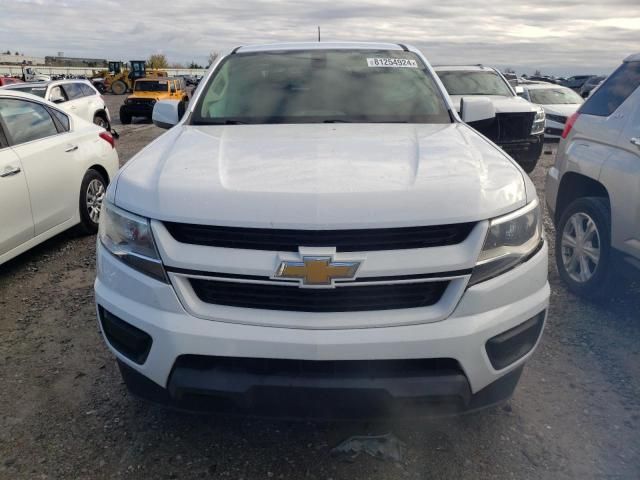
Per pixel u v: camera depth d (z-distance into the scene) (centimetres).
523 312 221
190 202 214
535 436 258
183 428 267
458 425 265
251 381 207
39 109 518
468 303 209
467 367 210
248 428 266
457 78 989
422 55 404
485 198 216
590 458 243
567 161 412
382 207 207
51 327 377
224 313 210
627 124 356
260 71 374
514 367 226
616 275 374
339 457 245
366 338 203
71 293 435
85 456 250
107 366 325
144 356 221
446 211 208
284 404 211
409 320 206
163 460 246
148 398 233
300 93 353
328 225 203
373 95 352
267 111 341
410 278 205
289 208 206
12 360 335
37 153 480
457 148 263
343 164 237
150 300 216
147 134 1609
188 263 209
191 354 210
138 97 2033
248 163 242
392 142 273
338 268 202
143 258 218
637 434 259
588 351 333
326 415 213
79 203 550
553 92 1417
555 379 304
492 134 842
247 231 207
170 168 240
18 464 245
